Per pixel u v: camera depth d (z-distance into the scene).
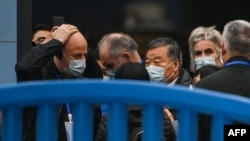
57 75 13.77
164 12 23.72
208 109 7.46
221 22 24.11
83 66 13.74
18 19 20.47
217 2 24.06
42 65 13.40
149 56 16.14
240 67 12.30
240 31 12.43
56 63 13.73
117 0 23.38
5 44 20.47
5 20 20.45
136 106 11.70
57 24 15.29
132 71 12.59
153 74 16.05
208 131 11.15
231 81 12.20
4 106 7.93
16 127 7.95
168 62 16.05
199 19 23.94
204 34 19.44
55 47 13.41
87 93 7.80
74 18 22.88
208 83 12.38
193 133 7.55
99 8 23.22
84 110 7.84
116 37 15.52
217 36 19.42
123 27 23.48
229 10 24.08
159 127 7.66
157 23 23.69
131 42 15.46
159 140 7.66
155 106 7.65
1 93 7.90
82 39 13.67
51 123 7.90
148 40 23.66
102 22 23.27
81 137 7.84
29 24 20.55
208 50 19.33
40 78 13.61
